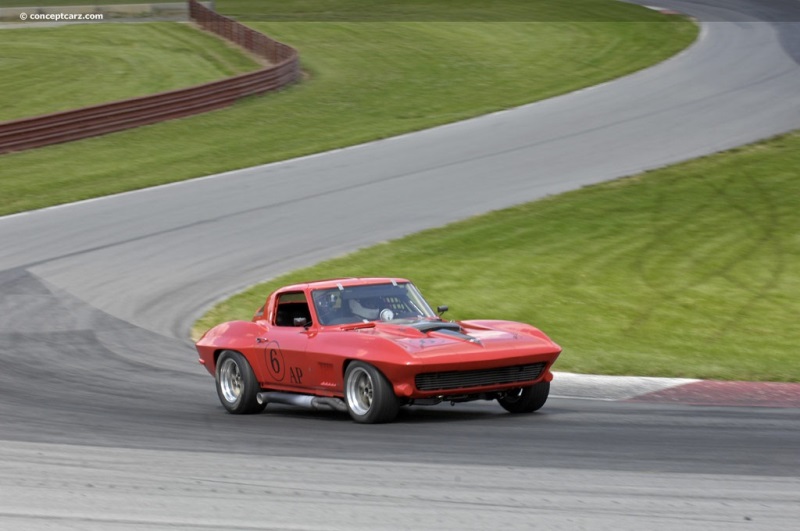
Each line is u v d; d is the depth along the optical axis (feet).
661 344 167.84
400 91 470.80
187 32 607.37
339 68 523.29
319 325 116.37
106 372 157.79
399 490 78.95
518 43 583.99
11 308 208.03
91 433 109.81
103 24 641.40
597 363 150.41
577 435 99.91
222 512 74.43
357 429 106.63
